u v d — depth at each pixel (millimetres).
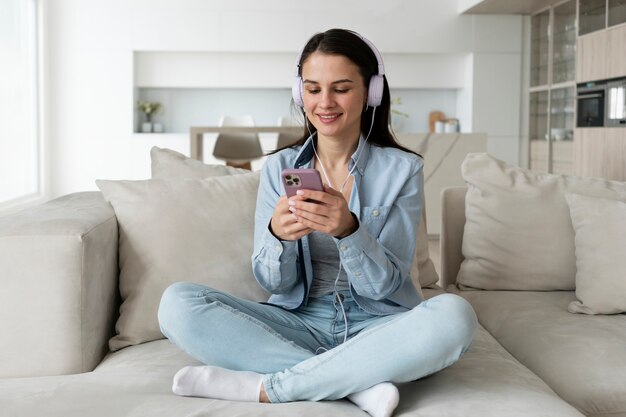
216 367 1436
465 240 2344
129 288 1845
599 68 6434
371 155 1747
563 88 7211
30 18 7215
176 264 1838
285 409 1332
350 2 7781
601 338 1756
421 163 1744
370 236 1530
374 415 1328
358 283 1560
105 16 7598
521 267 2225
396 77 8117
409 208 1695
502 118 8055
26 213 1825
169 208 1891
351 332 1621
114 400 1383
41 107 7418
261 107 8297
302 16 7746
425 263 2271
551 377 1660
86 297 1660
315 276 1686
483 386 1427
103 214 1851
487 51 7969
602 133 6371
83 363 1651
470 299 2234
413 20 7859
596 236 2035
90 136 7688
